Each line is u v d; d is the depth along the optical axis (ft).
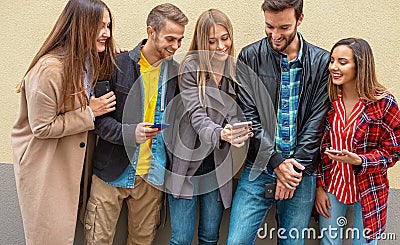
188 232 10.74
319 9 11.53
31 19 11.97
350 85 10.18
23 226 11.23
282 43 9.86
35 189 10.04
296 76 10.31
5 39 12.01
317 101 10.32
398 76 11.52
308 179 10.53
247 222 10.50
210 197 10.70
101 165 10.51
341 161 10.04
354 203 10.67
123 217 11.64
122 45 11.86
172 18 9.84
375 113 10.14
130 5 11.79
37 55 9.89
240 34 11.65
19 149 10.16
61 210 10.11
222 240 11.71
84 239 11.21
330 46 11.56
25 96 10.02
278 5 9.55
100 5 9.72
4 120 12.08
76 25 9.64
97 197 10.59
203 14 10.03
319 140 10.34
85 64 9.91
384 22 11.46
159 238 11.75
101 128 10.19
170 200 10.73
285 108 10.37
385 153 10.23
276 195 10.47
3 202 12.01
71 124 9.80
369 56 9.98
